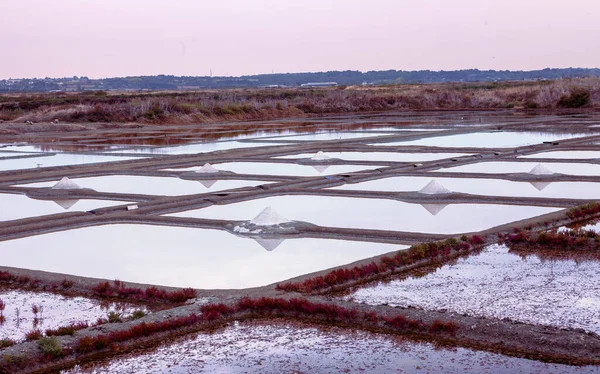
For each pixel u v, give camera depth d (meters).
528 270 13.28
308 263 14.11
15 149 37.91
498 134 43.03
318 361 9.40
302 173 26.94
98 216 18.84
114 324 10.66
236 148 36.00
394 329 10.47
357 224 17.45
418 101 79.12
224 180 25.59
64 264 14.46
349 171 27.20
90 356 9.73
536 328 10.05
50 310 11.65
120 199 21.98
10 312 11.55
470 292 11.97
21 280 13.19
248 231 16.89
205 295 12.07
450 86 119.75
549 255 14.36
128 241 16.38
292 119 64.94
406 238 15.96
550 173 24.50
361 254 14.74
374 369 9.09
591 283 12.36
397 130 46.75
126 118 58.66
